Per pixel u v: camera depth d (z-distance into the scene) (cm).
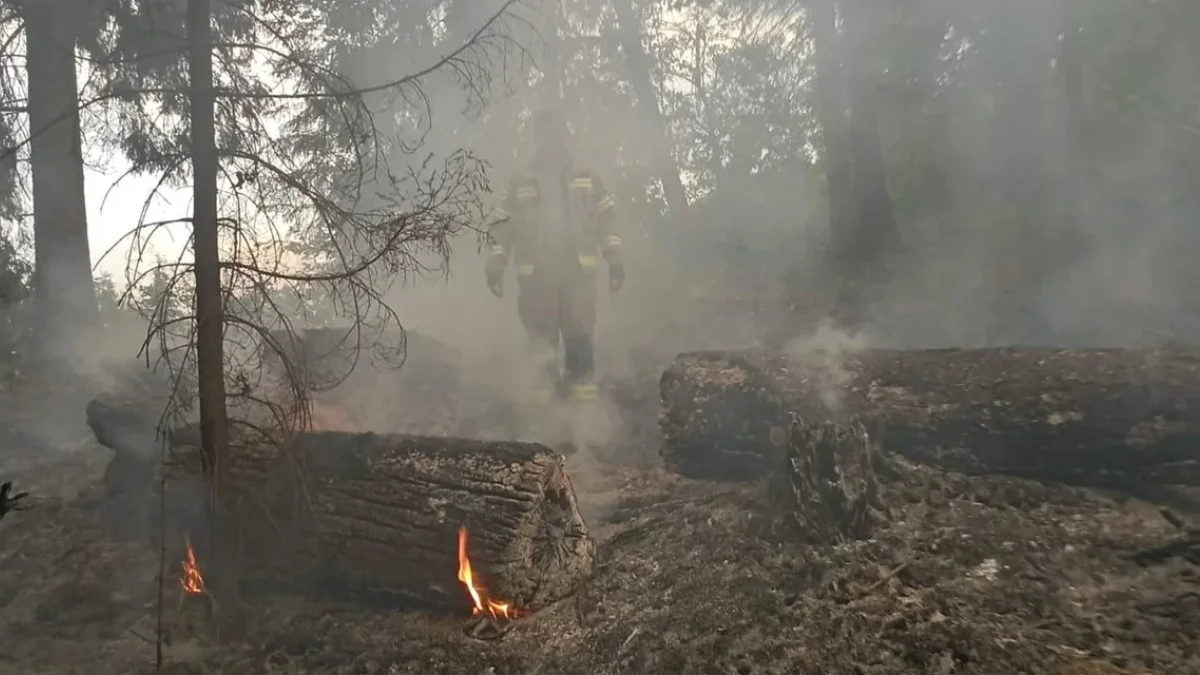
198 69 285
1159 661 221
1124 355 336
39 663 274
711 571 294
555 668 253
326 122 318
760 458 396
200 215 282
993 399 343
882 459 347
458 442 309
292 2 327
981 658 225
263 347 335
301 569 310
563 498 303
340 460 312
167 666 263
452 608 291
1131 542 285
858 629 245
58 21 359
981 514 313
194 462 336
